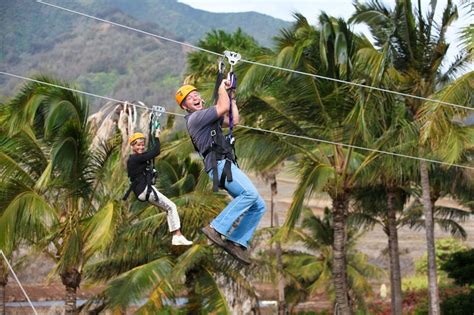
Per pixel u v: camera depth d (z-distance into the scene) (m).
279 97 26.28
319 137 27.47
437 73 28.06
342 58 25.20
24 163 25.50
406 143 26.77
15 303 56.12
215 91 10.52
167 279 27.92
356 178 29.03
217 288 28.83
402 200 41.28
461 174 35.75
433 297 32.16
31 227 24.03
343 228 28.69
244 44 40.62
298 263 46.84
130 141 12.24
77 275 26.30
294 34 25.92
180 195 30.09
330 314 54.00
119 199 27.00
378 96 26.05
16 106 22.58
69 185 25.11
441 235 69.12
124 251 28.88
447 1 26.69
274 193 39.53
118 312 27.14
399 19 26.78
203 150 9.91
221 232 9.87
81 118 24.05
